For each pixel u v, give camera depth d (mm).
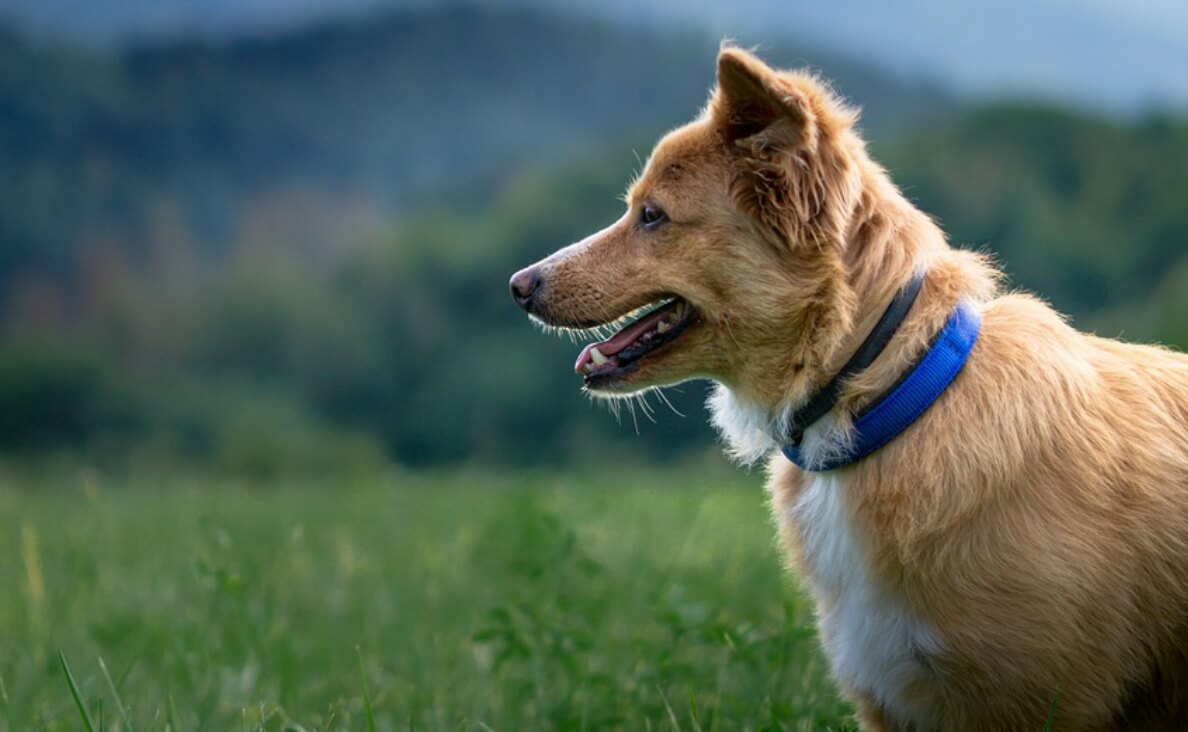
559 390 36719
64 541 10047
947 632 4074
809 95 4402
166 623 7102
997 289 4539
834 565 4336
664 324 4785
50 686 5738
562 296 4785
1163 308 18969
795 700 5387
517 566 6973
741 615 6699
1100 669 4078
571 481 16703
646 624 6691
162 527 11477
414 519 11898
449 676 6270
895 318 4258
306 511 12672
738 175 4480
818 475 4395
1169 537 4137
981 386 4148
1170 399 4410
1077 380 4227
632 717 5309
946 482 4047
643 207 4730
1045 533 4008
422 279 45438
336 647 6859
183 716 5309
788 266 4391
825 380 4320
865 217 4383
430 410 40438
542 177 49906
